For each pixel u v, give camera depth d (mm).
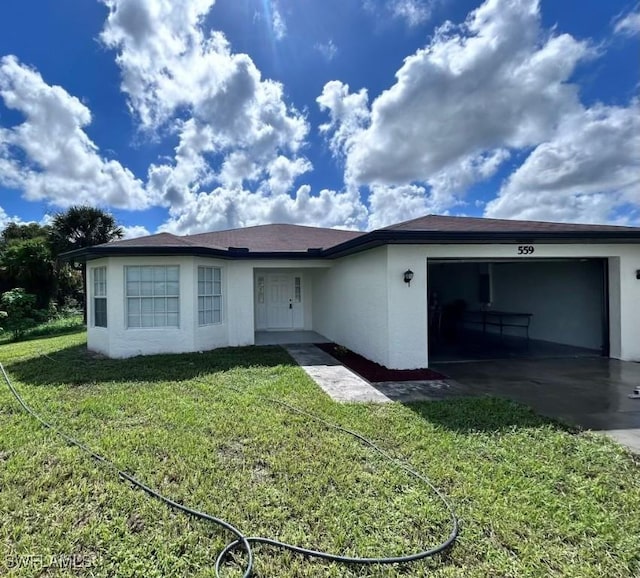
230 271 11812
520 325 13766
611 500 3236
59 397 6258
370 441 4469
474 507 3143
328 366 8797
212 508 3160
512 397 6309
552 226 9133
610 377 7633
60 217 21125
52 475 3666
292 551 2701
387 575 2480
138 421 5148
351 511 3117
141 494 3369
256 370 8258
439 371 8297
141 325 10281
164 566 2564
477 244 8531
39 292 20250
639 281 9211
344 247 9344
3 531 2881
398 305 8266
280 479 3613
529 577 2428
